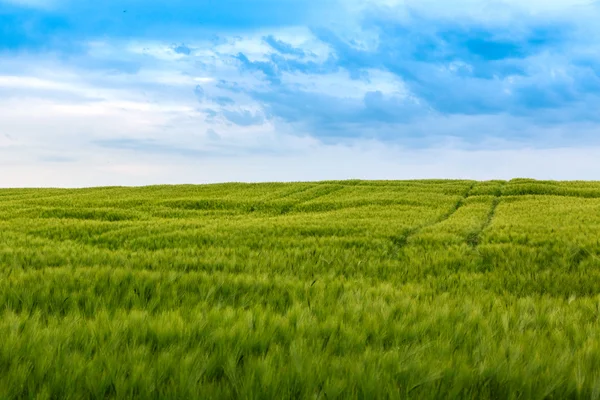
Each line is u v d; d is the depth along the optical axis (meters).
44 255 10.27
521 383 3.10
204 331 4.01
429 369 3.23
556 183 35.69
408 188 33.94
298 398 2.91
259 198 29.62
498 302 5.86
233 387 3.05
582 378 3.11
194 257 10.23
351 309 4.93
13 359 3.28
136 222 19.50
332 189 34.75
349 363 3.31
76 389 2.96
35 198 32.72
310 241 13.59
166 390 2.92
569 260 10.45
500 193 31.66
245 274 7.73
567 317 4.95
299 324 4.23
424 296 6.62
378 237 14.44
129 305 5.58
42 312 5.00
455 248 12.45
